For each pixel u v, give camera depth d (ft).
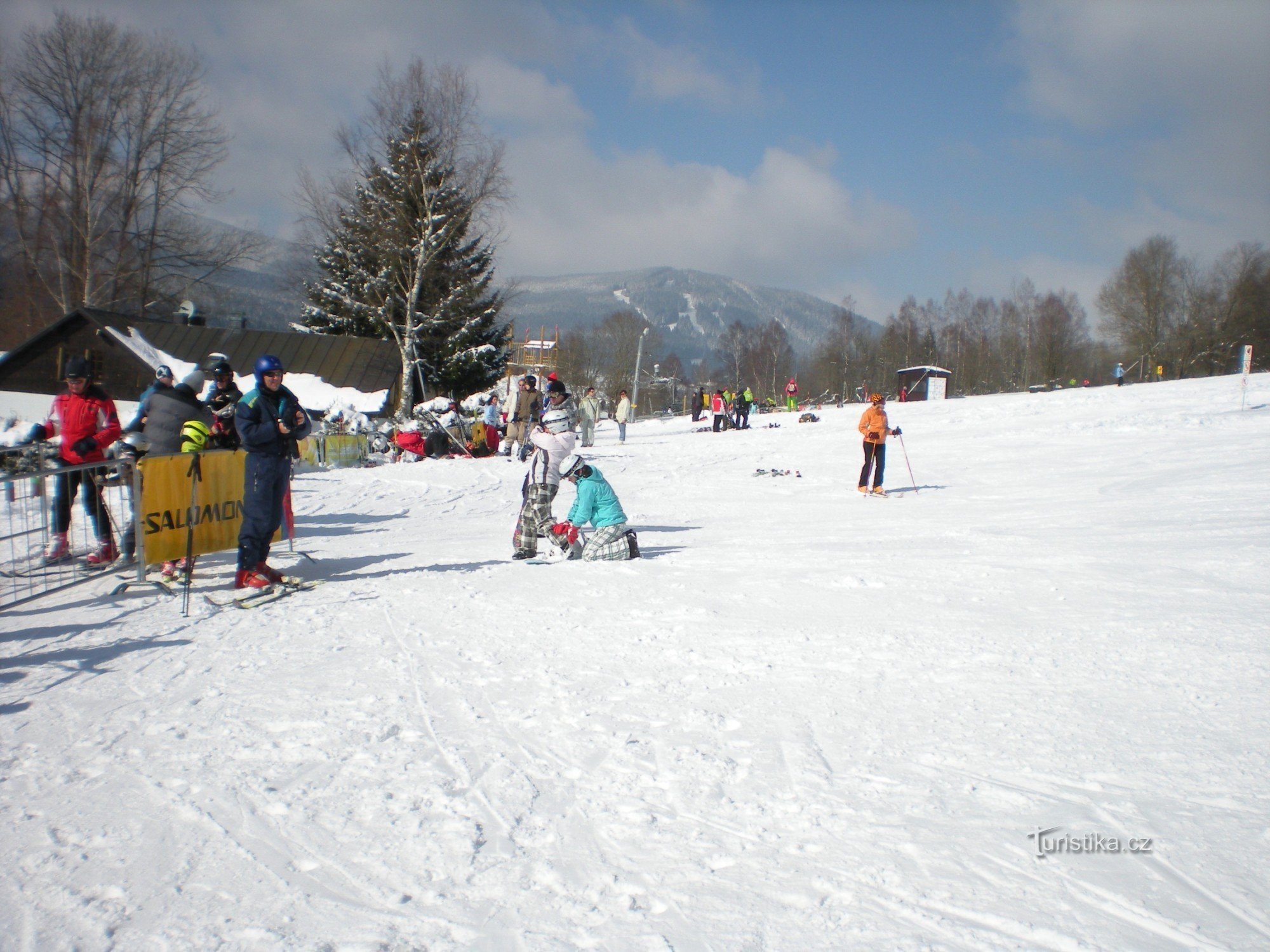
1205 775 11.61
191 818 11.56
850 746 13.16
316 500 51.34
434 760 13.14
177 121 142.82
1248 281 241.96
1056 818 10.70
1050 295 314.76
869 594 23.00
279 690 16.43
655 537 36.65
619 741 13.62
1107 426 77.30
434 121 136.67
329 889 9.84
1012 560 27.12
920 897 9.18
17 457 29.01
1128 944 8.27
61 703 15.97
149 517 25.54
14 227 137.08
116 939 9.01
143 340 98.32
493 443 81.61
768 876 9.76
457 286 146.51
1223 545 27.27
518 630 20.30
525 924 9.05
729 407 119.65
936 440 81.25
